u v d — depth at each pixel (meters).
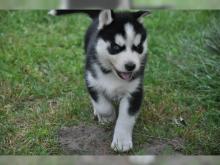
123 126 1.57
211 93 1.84
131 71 1.54
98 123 1.69
